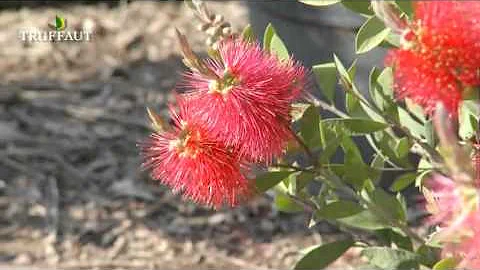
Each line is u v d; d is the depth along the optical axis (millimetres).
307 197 592
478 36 441
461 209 421
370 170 568
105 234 934
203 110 499
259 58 502
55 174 1019
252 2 920
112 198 982
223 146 502
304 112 535
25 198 979
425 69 444
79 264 894
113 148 1060
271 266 887
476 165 467
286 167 538
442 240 452
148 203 973
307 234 923
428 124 536
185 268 890
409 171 612
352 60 858
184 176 509
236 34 556
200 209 962
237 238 925
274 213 948
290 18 884
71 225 943
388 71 557
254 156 500
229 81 492
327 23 861
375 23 500
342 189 573
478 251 447
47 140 1073
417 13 449
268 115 493
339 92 829
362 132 556
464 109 530
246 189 517
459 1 445
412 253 567
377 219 571
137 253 910
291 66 507
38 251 909
